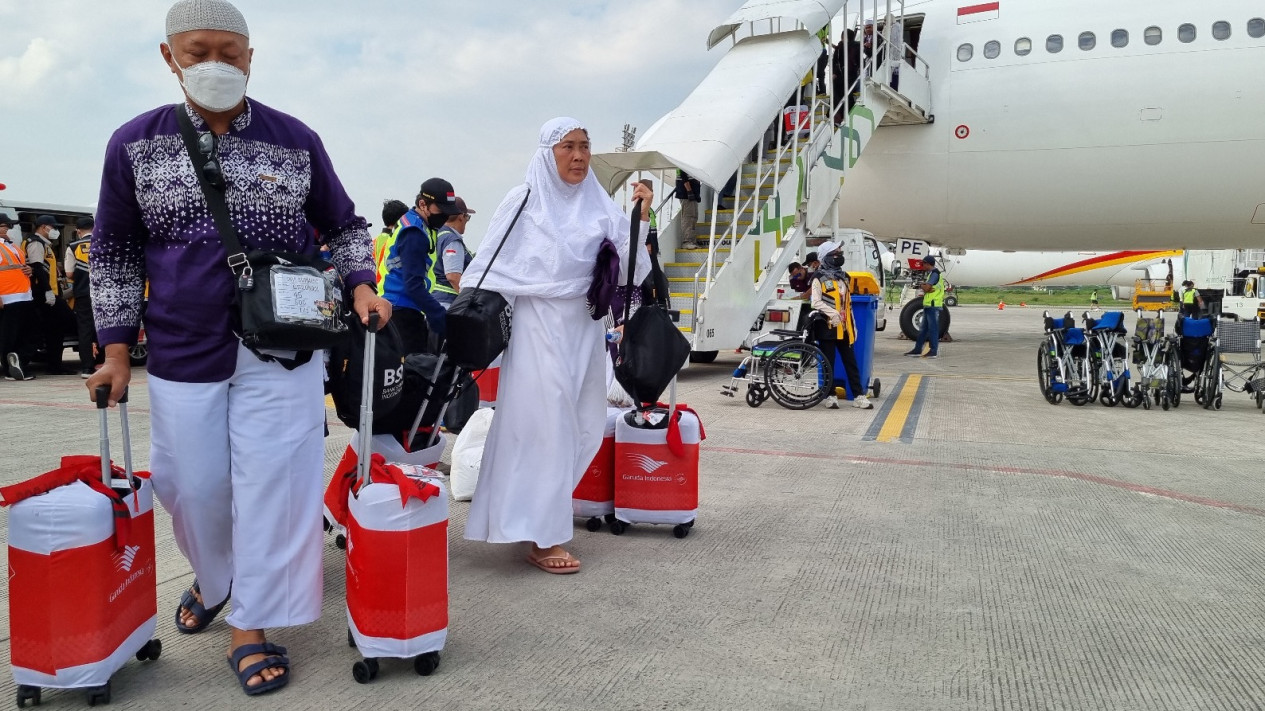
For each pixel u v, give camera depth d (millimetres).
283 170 2412
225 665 2580
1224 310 23656
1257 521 4328
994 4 13688
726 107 10312
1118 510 4508
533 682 2475
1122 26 12914
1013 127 13492
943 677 2539
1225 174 12852
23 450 5672
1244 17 12445
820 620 2965
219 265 2309
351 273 2566
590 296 3412
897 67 12883
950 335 19969
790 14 11070
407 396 3395
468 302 3156
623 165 10125
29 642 2256
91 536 2242
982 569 3533
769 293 11039
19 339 10062
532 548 3520
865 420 7410
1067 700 2404
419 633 2465
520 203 3281
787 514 4348
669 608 3064
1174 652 2736
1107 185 13445
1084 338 8602
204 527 2473
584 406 3621
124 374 2375
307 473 2488
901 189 14633
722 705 2342
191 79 2154
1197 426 7465
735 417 7520
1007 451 6090
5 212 11445
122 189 2281
